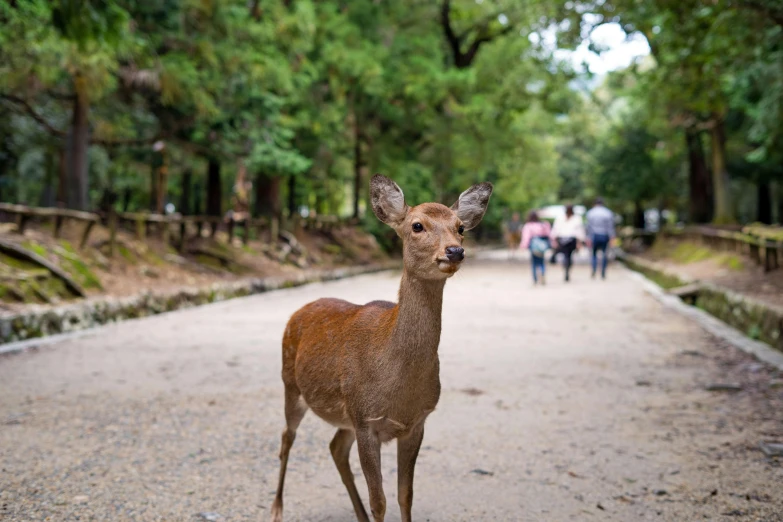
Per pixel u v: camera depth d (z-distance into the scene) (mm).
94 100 16156
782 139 22109
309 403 3857
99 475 4863
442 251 3211
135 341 10156
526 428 6105
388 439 3492
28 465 5027
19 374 7906
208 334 10867
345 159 30000
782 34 14727
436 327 3393
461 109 28047
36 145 22047
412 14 29391
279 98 19250
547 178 52625
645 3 13125
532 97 31250
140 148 22891
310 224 26719
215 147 18875
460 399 7082
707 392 7383
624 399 7105
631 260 30516
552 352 9625
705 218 32500
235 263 18016
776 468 5109
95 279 12906
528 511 4379
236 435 5828
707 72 15219
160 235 17797
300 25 18844
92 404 6703
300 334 4047
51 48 11375
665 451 5508
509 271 25734
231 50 16516
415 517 4281
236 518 4211
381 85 25562
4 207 12273
